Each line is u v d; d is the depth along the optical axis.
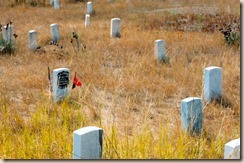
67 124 8.01
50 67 12.29
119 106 9.26
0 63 13.02
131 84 10.41
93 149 5.89
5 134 7.46
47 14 24.28
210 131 7.84
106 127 7.90
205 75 9.42
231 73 11.33
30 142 6.98
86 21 20.34
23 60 13.41
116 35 17.53
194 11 22.70
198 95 9.95
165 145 6.55
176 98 9.84
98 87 10.45
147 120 8.05
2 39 14.88
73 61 13.04
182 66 12.28
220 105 9.22
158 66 12.26
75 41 16.52
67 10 25.64
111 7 26.45
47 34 17.64
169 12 23.42
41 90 10.19
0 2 27.83
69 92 9.55
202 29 18.59
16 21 21.91
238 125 8.14
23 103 9.28
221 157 6.70
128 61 12.88
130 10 25.47
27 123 8.08
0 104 9.09
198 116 7.68
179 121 8.20
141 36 16.97
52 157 6.59
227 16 20.22
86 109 9.08
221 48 14.85
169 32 17.73
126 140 6.79
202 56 13.48
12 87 10.38
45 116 8.09
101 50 14.54
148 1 28.05
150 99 9.69
